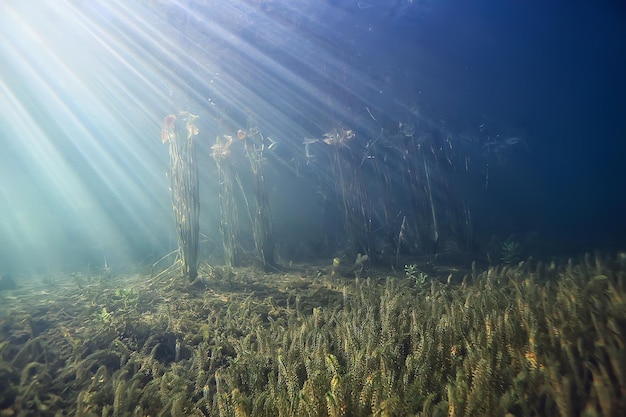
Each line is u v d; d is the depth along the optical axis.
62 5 8.97
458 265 7.69
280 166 10.90
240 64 10.30
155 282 6.38
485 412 2.49
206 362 3.92
